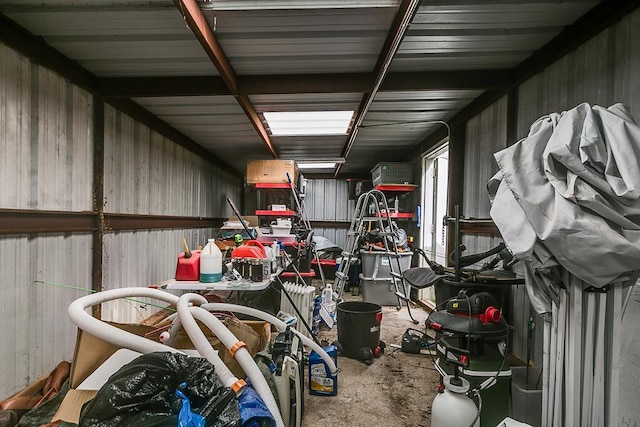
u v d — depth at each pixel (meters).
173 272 4.08
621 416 1.54
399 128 4.18
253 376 1.39
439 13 1.91
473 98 3.21
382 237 4.53
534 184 1.26
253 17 1.90
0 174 1.82
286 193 5.57
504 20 1.97
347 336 2.86
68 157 2.35
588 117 1.22
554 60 2.19
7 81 1.87
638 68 1.61
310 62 2.48
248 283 2.45
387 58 2.18
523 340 2.46
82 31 2.02
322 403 2.12
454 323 1.69
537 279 1.38
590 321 1.25
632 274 1.21
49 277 2.15
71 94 2.39
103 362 1.65
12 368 1.87
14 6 1.77
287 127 3.98
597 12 1.83
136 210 3.25
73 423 1.38
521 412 1.67
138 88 2.71
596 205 1.12
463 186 3.63
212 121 3.78
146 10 1.83
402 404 2.12
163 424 1.03
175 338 1.86
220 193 6.05
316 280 6.43
